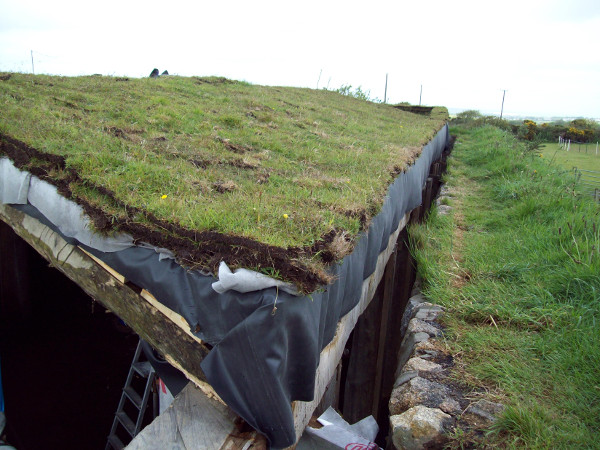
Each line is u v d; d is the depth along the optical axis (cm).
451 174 928
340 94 1300
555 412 248
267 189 312
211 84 896
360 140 590
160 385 395
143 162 314
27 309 639
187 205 251
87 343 652
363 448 268
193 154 385
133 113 493
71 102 491
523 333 327
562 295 363
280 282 188
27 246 619
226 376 193
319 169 406
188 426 209
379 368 574
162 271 221
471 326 344
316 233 229
